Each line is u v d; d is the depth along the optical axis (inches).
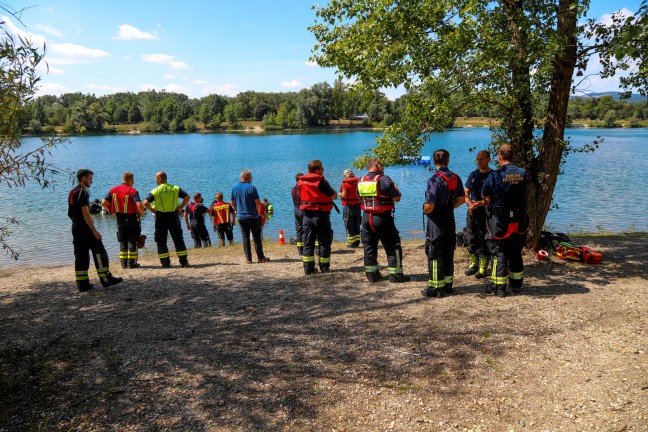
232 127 6929.1
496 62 267.4
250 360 170.6
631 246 338.3
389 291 250.8
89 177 274.5
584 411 131.7
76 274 274.2
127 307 241.3
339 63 306.0
